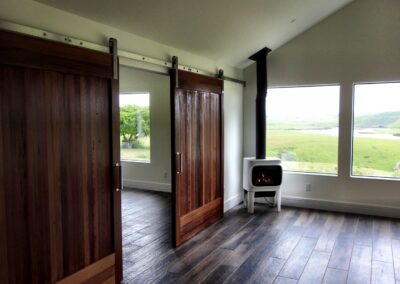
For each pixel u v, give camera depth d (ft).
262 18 13.47
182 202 13.10
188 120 13.41
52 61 7.77
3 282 6.91
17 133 7.09
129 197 20.58
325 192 17.75
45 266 7.81
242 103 19.40
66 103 8.20
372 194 16.76
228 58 16.58
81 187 8.70
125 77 23.02
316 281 10.09
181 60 13.50
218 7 11.18
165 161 21.99
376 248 12.55
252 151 19.51
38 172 7.57
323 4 14.87
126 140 23.56
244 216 16.70
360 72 16.62
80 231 8.71
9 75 6.91
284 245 12.88
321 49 17.34
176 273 10.62
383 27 16.08
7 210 6.95
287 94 18.60
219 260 11.56
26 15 7.50
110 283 9.70
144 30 10.86
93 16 9.11
